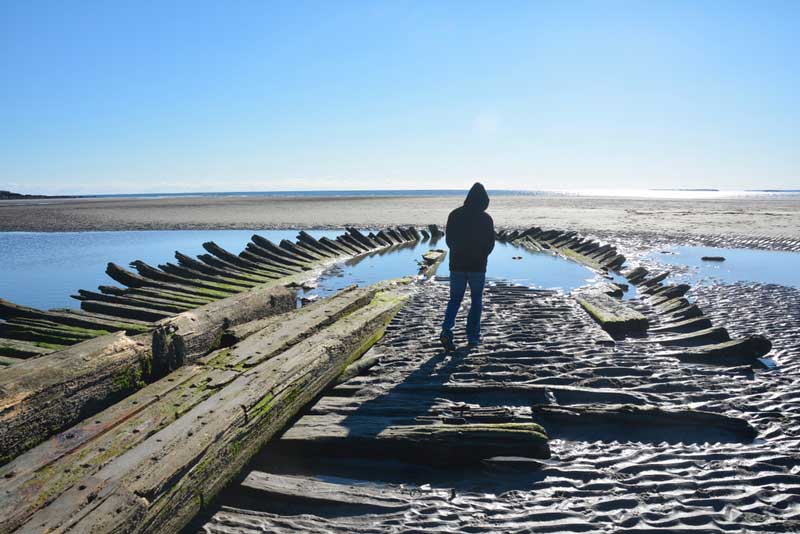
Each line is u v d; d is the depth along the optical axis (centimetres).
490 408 468
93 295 949
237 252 2228
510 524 318
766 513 326
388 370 598
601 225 3188
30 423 344
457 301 670
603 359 627
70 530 238
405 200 9288
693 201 8294
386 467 399
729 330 802
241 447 362
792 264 1567
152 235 3014
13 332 715
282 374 436
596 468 385
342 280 1440
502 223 3472
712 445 418
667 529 310
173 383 404
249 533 310
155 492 274
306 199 10369
